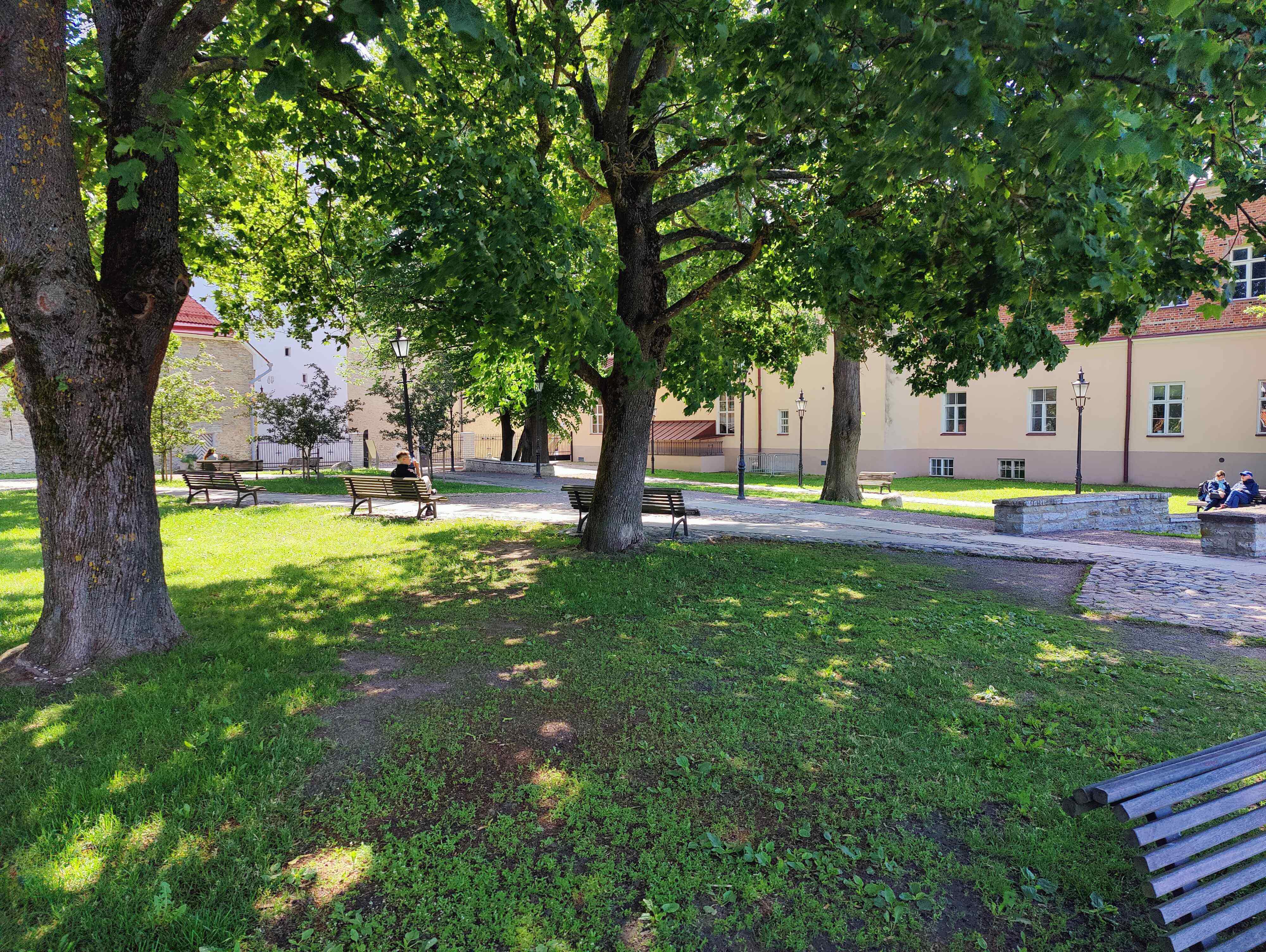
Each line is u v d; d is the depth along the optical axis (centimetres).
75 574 567
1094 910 315
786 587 902
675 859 346
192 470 2283
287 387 3681
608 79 1112
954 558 1166
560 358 871
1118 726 490
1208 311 578
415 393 2912
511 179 688
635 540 1124
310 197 1184
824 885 330
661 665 600
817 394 3397
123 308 573
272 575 943
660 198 1210
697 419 3925
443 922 301
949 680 572
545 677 571
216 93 770
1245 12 384
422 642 659
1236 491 1748
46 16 510
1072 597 885
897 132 375
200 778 398
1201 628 742
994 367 1037
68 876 317
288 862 338
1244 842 245
